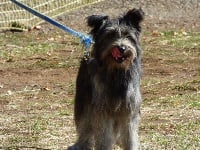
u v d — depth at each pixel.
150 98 15.28
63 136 12.22
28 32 25.22
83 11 27.70
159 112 13.96
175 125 12.82
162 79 17.34
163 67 18.89
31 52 21.42
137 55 10.38
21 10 25.97
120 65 10.02
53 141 11.91
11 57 20.67
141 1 29.03
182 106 14.43
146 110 14.17
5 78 17.92
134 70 10.27
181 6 28.62
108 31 10.24
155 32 24.36
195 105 14.43
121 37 10.24
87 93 10.62
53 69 19.02
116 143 10.88
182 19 27.09
